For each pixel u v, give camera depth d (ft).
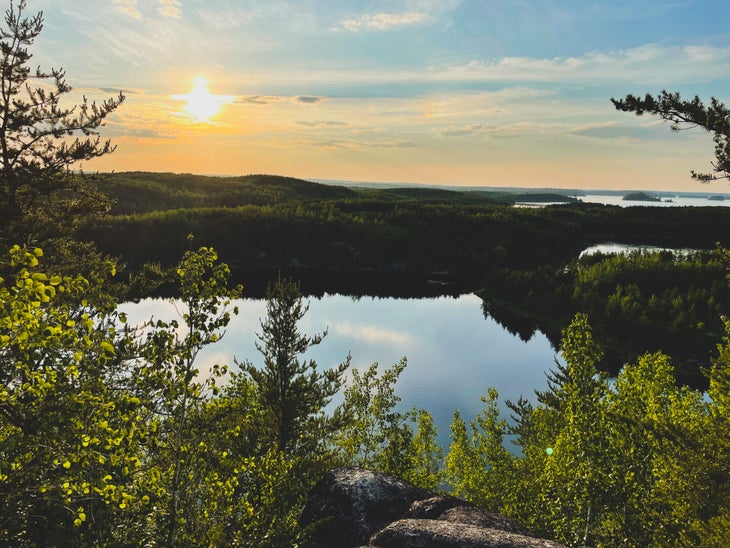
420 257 615.98
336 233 640.58
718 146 34.24
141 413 27.07
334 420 74.13
